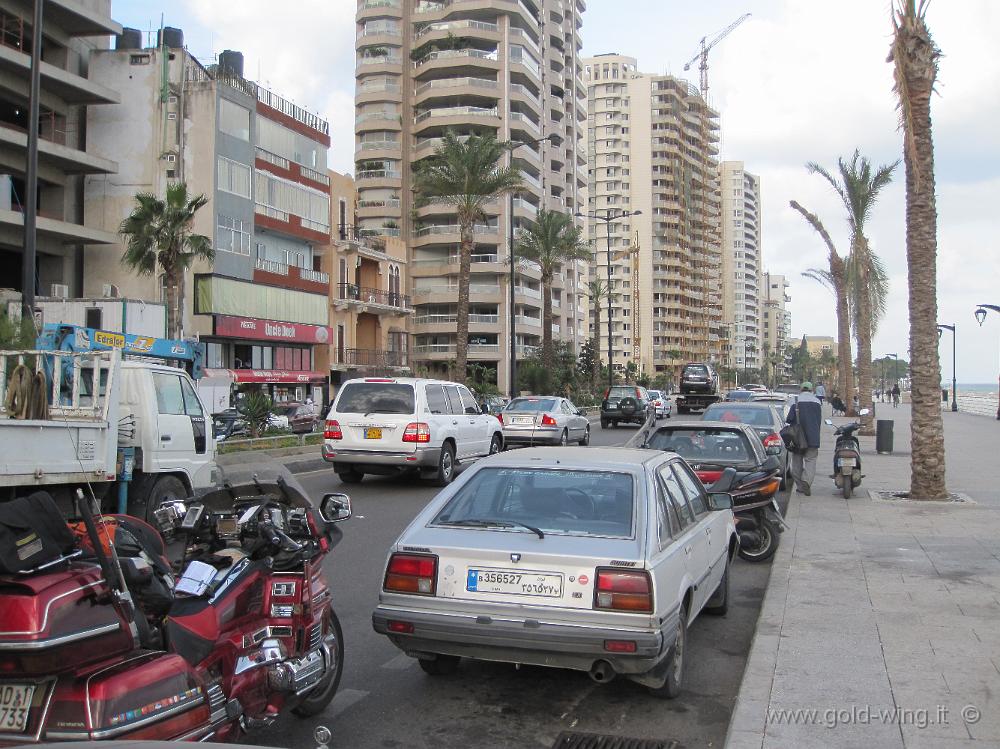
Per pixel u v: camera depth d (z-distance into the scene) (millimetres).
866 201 31453
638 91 152250
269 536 4672
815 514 12742
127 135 41250
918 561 9297
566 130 95875
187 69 42219
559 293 91750
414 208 80688
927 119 14094
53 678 3250
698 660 6551
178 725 3506
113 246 40469
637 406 39062
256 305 44062
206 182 41000
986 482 16562
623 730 5172
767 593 7867
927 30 14008
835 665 5805
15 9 36781
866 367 31906
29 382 8695
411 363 78875
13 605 3152
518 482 5961
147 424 10625
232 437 25125
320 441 26047
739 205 199500
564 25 96938
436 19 84688
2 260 39250
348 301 54281
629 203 152000
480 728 5188
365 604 7992
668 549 5453
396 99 85312
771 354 196750
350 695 5699
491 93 81875
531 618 5051
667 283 152375
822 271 43938
